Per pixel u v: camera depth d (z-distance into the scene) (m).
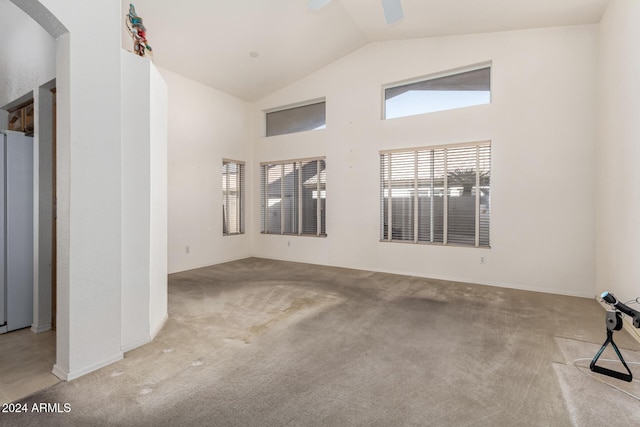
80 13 1.95
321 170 5.93
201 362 2.21
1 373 2.05
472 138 4.50
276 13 4.14
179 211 5.24
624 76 2.95
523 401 1.78
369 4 4.07
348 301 3.67
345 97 5.55
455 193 4.69
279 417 1.64
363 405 1.74
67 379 1.95
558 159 3.99
